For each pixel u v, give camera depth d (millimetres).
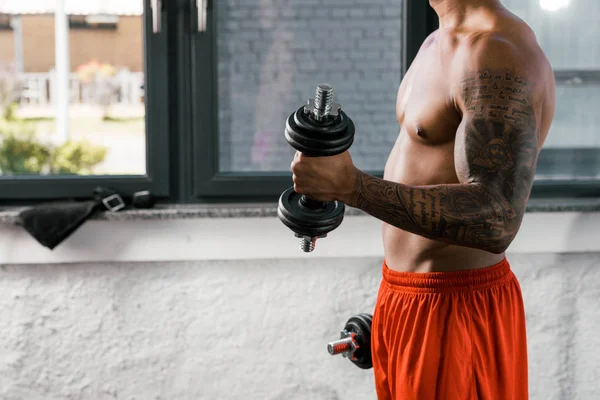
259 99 2504
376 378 1481
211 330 2326
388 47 2605
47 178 2361
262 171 2500
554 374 2422
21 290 2270
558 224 2350
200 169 2391
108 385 2312
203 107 2381
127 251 2268
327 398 2361
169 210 2258
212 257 2287
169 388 2328
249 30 2486
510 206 1081
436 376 1306
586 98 2514
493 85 1156
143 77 2383
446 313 1316
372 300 2352
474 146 1122
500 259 1375
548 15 2482
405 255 1397
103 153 2646
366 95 2615
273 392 2352
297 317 2340
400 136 1485
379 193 1095
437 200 1081
